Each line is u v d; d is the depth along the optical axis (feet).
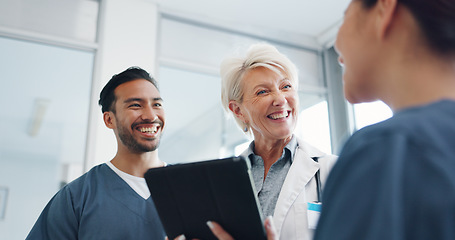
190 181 2.40
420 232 0.97
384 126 1.15
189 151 9.68
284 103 3.99
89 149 8.24
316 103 11.60
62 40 8.77
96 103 8.57
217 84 10.48
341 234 1.03
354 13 1.45
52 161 8.09
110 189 4.05
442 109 1.16
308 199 3.68
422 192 0.99
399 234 0.95
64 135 8.33
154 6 9.82
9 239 7.44
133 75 4.36
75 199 3.95
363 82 1.43
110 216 3.82
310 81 11.71
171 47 10.11
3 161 7.74
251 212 2.29
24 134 8.06
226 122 10.25
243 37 11.18
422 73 1.25
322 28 11.35
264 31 11.32
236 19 10.80
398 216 0.97
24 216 7.64
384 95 1.37
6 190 7.64
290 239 3.45
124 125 4.10
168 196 2.52
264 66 4.14
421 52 1.25
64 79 8.68
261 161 4.15
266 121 4.03
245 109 4.29
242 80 4.29
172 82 9.96
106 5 9.27
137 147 4.10
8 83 8.22
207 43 10.62
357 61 1.42
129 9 9.49
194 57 10.31
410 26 1.26
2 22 8.42
